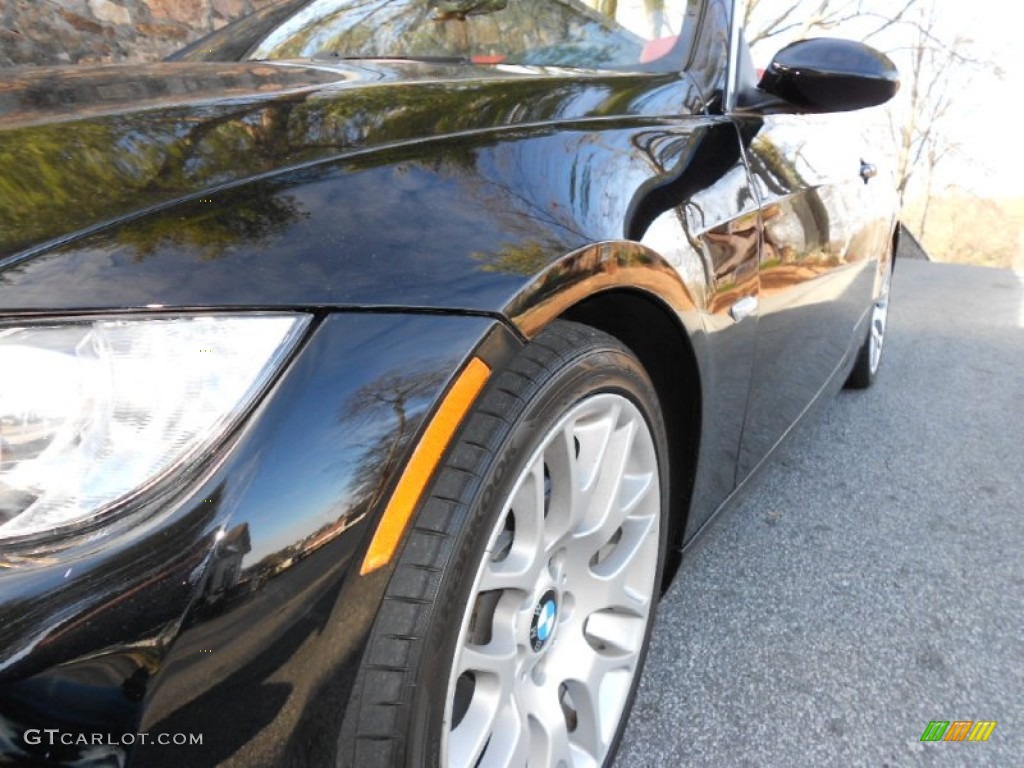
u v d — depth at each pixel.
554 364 1.13
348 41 2.20
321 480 0.85
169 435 0.81
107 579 0.75
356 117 1.21
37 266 0.84
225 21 4.62
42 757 0.73
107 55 3.94
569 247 1.13
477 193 1.11
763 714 1.67
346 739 0.92
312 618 0.85
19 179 0.92
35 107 1.15
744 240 1.66
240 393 0.84
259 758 0.84
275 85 1.39
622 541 1.46
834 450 3.10
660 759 1.55
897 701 1.72
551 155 1.27
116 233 0.89
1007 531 2.48
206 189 0.98
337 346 0.90
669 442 1.62
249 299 0.88
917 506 2.63
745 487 2.04
